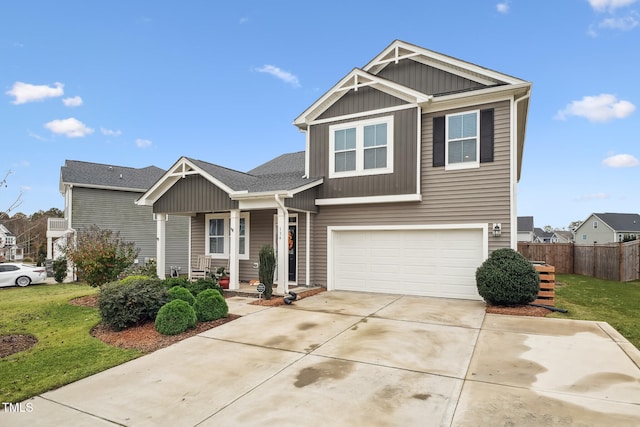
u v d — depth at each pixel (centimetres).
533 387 427
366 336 639
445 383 443
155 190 1225
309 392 424
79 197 2044
